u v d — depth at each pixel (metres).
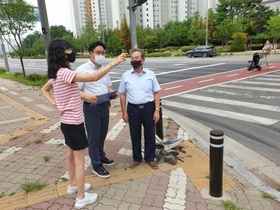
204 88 10.60
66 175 3.68
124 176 3.60
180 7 87.25
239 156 4.40
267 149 4.62
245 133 5.39
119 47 50.47
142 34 52.25
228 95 9.00
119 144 4.82
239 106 7.47
